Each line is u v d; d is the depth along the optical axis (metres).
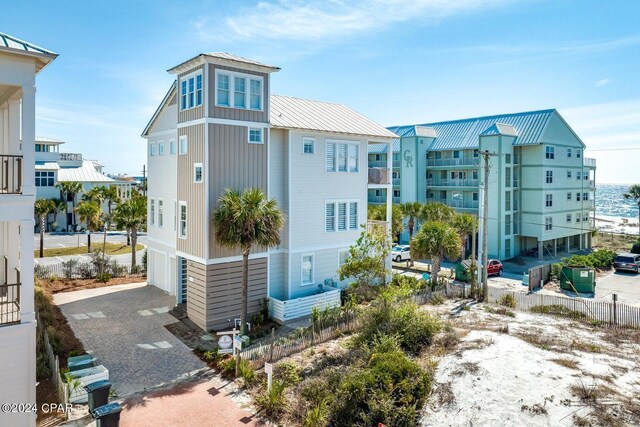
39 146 61.94
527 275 31.98
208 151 20.53
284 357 17.27
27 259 11.45
